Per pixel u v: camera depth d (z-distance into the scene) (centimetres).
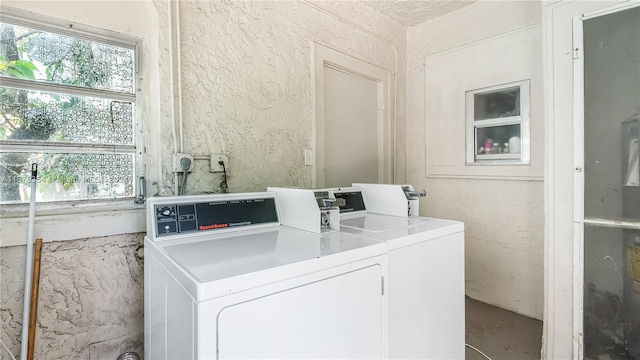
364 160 288
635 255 159
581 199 171
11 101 138
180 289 91
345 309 108
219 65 191
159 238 127
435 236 146
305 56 234
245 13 202
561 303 178
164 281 107
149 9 170
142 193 168
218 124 191
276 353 91
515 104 252
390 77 306
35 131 143
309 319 99
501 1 259
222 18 192
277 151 219
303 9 233
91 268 149
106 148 160
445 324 151
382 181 301
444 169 296
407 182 326
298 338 96
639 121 157
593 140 168
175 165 171
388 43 303
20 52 139
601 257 167
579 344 172
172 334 99
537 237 245
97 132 158
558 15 177
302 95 233
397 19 304
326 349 103
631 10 157
